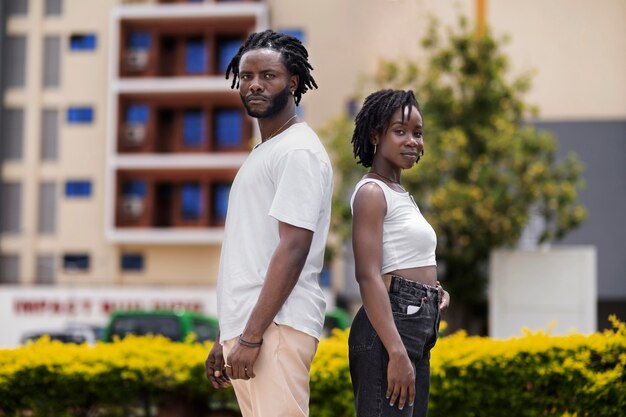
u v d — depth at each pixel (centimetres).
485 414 676
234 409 767
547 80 3212
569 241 3228
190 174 3878
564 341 677
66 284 3847
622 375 655
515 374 670
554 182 2459
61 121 3919
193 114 3931
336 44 3391
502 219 2280
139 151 3878
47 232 3900
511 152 2392
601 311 3275
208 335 1534
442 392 678
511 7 3209
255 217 457
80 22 3934
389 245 464
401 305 457
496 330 1930
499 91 2436
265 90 463
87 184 3897
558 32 3200
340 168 2458
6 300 3531
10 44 3941
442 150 2309
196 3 3825
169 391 757
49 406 736
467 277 2348
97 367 739
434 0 3023
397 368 438
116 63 3853
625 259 3195
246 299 448
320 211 457
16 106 3922
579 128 3209
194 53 3922
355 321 465
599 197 3212
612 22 3186
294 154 449
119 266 3888
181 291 3491
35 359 734
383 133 482
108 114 3856
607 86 3198
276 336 439
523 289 1928
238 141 3900
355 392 463
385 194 467
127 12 3841
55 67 3938
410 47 2514
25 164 3900
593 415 662
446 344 711
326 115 3350
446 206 2230
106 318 3500
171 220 3897
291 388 440
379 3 2570
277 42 472
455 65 2461
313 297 451
